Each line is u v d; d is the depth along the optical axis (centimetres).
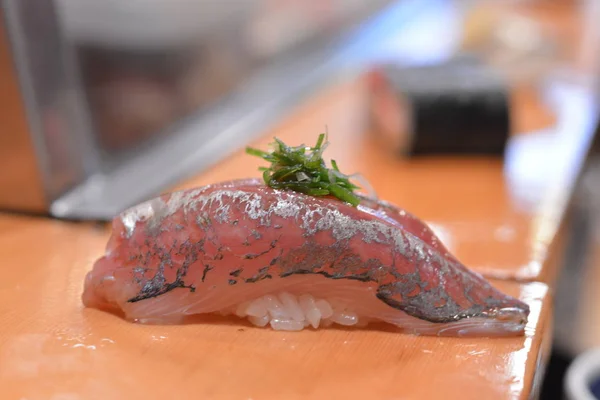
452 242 27
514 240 28
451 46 50
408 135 33
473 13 54
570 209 31
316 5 50
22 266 25
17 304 23
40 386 21
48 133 28
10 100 27
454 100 33
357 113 39
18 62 27
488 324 22
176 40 36
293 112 39
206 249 22
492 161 34
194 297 22
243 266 22
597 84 43
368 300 22
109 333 22
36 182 28
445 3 63
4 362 21
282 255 22
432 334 22
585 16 57
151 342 22
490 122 33
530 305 24
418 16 59
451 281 22
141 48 34
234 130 35
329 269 22
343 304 22
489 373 21
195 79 38
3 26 27
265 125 36
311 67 47
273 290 22
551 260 27
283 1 46
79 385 21
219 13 40
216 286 22
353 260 22
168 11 35
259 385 21
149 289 22
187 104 37
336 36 52
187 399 20
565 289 37
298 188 22
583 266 39
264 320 22
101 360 21
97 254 26
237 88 41
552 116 39
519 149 35
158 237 22
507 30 49
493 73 36
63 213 28
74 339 22
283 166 22
